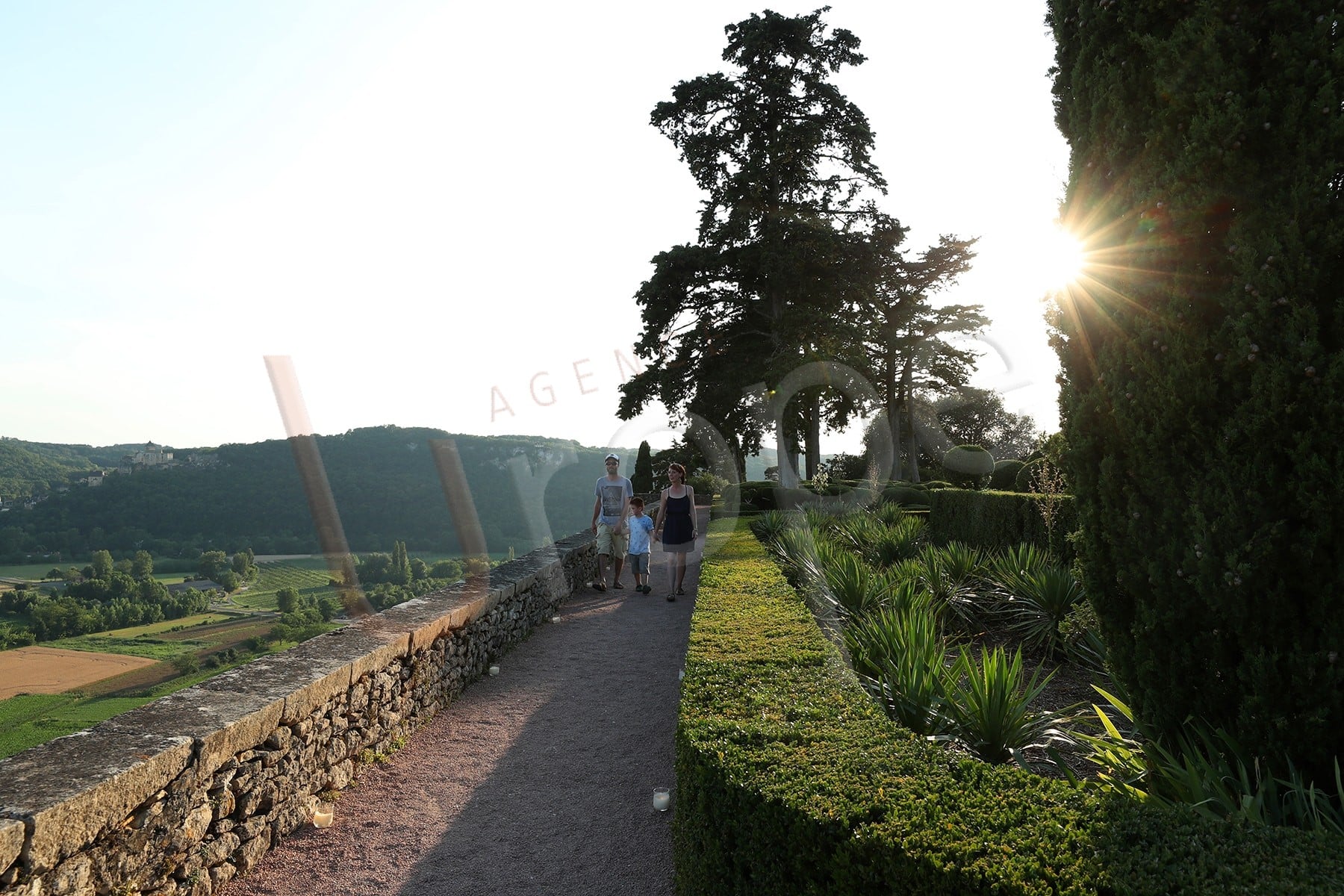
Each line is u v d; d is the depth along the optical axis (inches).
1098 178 108.0
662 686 206.5
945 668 154.8
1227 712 98.3
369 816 129.5
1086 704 169.0
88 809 80.2
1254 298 90.0
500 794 139.1
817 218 886.4
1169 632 101.7
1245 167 90.3
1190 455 98.0
